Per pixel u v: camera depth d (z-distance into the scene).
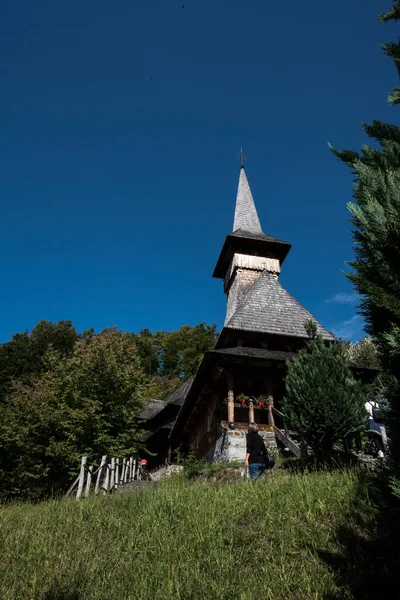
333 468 9.72
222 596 4.97
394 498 4.54
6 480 20.73
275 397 18.67
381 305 4.73
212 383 20.22
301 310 22.78
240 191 36.97
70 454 18.80
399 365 4.73
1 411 23.72
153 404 34.53
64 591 5.26
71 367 22.81
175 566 5.74
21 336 59.00
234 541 6.36
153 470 29.27
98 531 7.43
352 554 5.61
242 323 20.91
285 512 6.96
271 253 30.19
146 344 70.81
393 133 5.85
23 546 6.79
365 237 5.09
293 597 4.93
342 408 11.10
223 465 14.42
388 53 5.86
